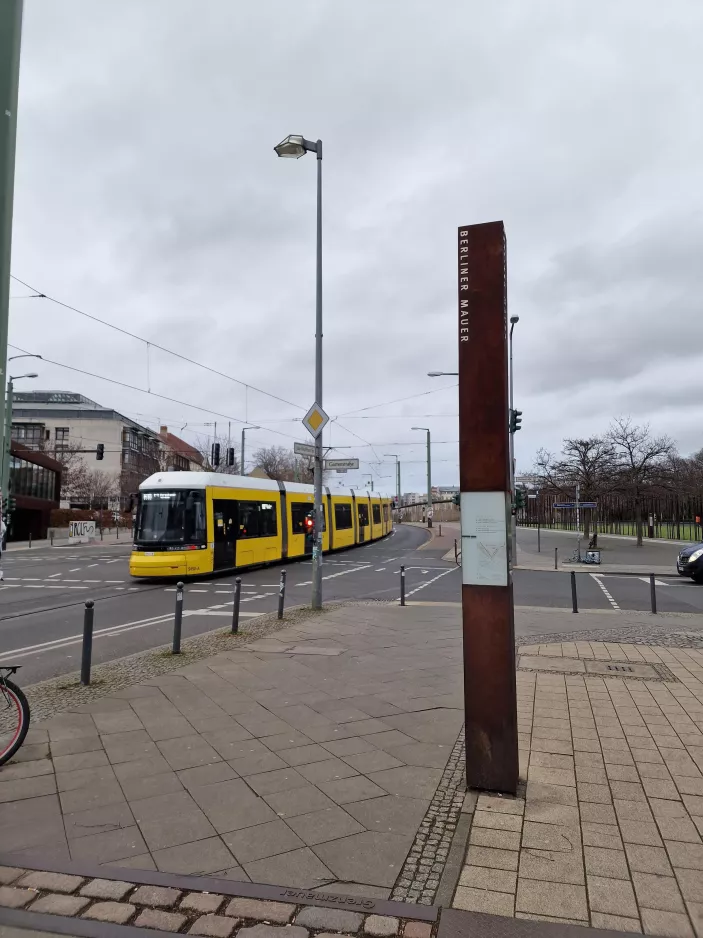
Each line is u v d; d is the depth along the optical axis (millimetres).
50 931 2895
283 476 77500
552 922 2871
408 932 2822
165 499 19000
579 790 4258
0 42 3578
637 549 32594
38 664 8711
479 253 4398
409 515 107062
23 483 49656
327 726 5664
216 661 8211
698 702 6328
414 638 9836
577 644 9406
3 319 3451
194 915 2986
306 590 17453
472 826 3770
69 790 4367
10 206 3539
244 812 4031
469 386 4336
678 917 2891
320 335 13969
